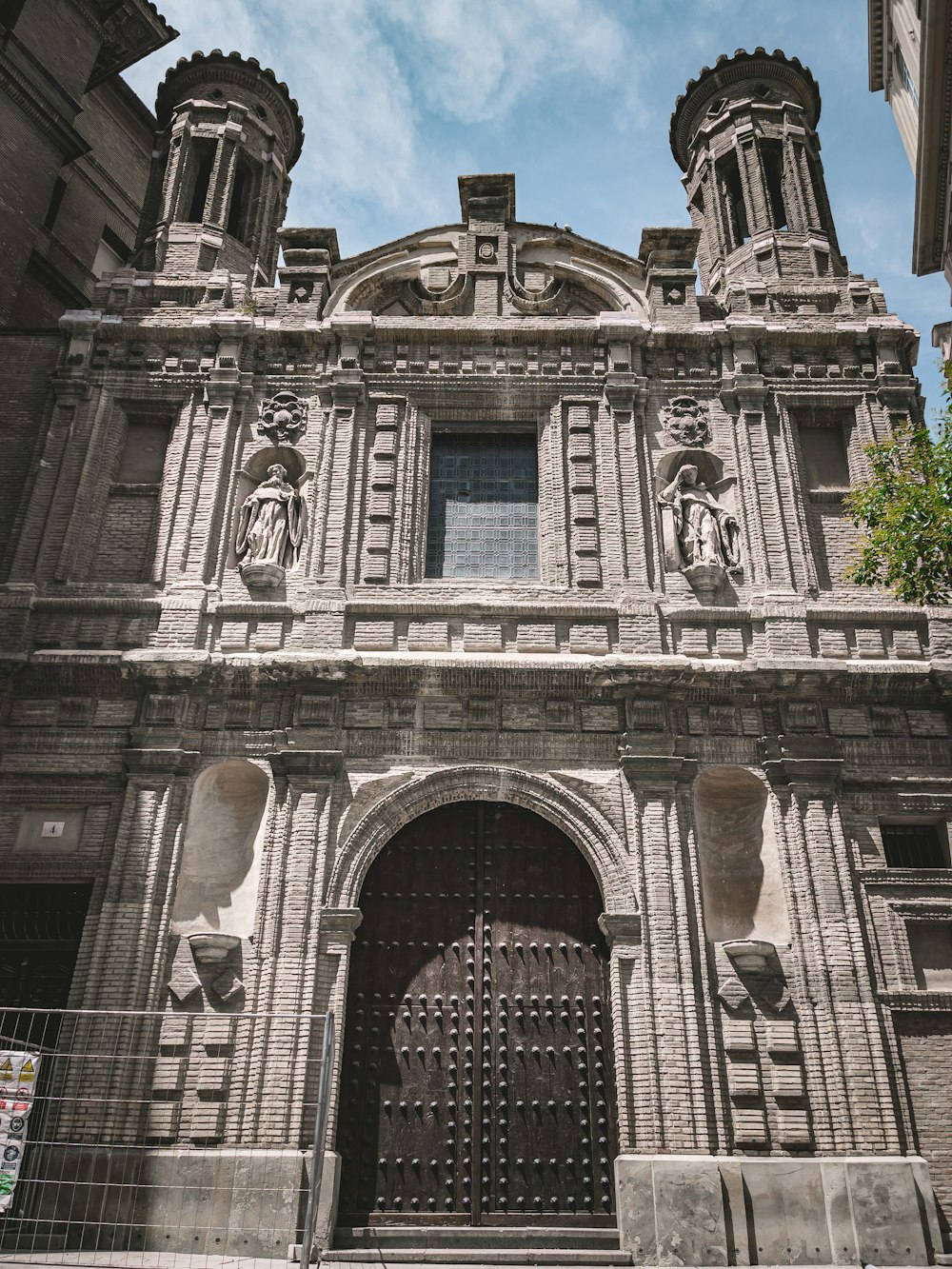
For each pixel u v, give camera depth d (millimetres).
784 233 21844
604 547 17719
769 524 17797
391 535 17781
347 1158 13680
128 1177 12992
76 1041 13750
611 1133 13875
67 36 24562
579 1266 12531
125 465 18812
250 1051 13805
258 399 19203
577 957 15039
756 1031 14109
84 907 15195
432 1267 12211
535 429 19250
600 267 21203
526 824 15969
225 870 15430
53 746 15930
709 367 19500
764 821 15625
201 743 15953
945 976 14711
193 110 23656
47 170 23516
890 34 25750
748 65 24688
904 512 14828
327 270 20625
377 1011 14617
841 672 16078
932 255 22594
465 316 20250
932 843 15789
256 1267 11602
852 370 19344
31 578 17234
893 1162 13164
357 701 16281
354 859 15125
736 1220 12891
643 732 15938
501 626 16906
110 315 19859
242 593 17250
